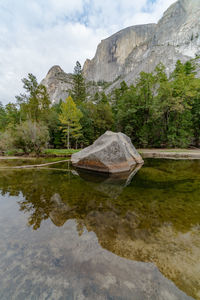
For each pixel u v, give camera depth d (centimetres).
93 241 204
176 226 246
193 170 749
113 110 3172
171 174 666
